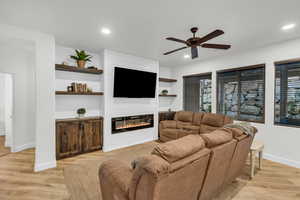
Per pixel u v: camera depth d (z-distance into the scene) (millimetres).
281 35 2723
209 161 1421
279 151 3047
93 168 2730
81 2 1818
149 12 2031
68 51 3477
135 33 2701
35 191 2051
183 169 1134
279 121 3084
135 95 4098
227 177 1949
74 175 2480
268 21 2230
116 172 1371
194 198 1468
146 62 4395
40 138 2633
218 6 1880
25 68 3664
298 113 2867
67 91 3244
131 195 1103
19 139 3551
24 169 2658
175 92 5578
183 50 3666
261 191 2104
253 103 3508
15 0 1767
